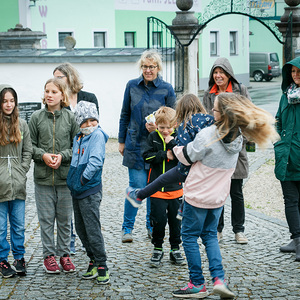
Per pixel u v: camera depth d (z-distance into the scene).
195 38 13.70
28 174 10.55
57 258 5.62
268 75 37.50
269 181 9.68
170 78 14.18
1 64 15.17
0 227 4.99
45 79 15.27
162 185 4.47
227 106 4.12
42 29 23.30
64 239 5.18
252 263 5.35
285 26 12.95
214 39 31.52
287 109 5.62
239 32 32.84
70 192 5.19
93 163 4.74
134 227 6.82
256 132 4.14
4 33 17.70
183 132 4.71
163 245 6.02
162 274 5.07
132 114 6.15
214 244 4.48
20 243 5.06
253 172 10.48
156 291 4.61
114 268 5.25
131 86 6.16
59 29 23.89
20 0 22.61
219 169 4.31
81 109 4.81
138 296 4.50
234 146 4.26
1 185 4.91
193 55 13.73
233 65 32.78
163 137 5.32
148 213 6.29
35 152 5.07
